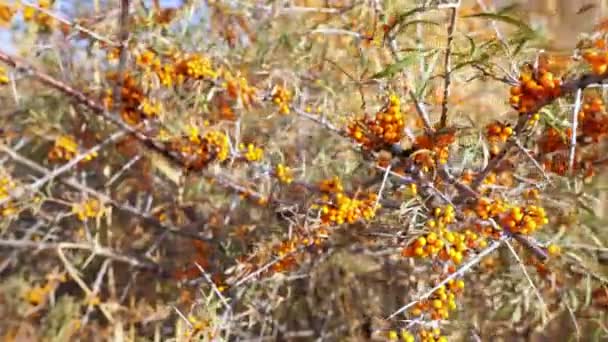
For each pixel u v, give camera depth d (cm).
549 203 95
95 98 102
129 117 101
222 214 112
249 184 101
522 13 87
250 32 109
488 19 90
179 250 117
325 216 93
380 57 98
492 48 87
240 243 110
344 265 110
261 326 114
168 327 111
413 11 86
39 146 111
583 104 89
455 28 88
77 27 99
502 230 89
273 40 107
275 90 99
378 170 95
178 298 111
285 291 114
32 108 108
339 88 105
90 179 119
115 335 107
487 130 90
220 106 103
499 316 103
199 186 107
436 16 92
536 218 88
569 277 96
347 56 107
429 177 94
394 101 92
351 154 105
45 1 102
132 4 101
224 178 100
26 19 101
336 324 113
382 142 92
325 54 107
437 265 90
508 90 96
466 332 102
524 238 89
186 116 99
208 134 98
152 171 113
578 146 90
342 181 101
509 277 102
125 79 100
